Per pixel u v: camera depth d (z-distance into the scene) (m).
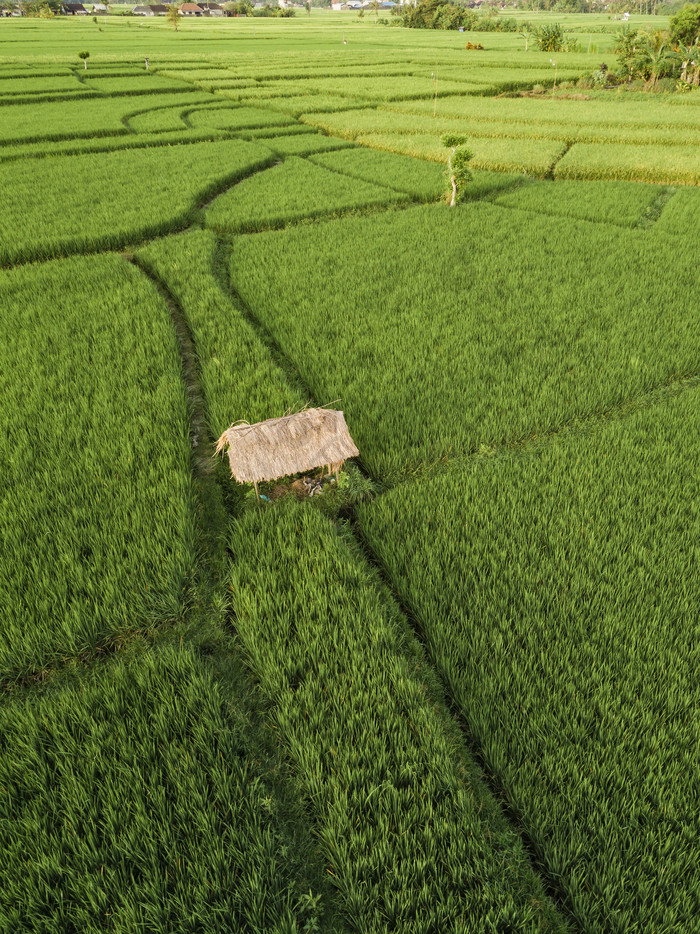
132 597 5.56
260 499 7.08
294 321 10.82
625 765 4.12
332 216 17.28
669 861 3.59
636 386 8.90
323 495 7.14
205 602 5.80
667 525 6.31
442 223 16.28
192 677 4.82
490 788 4.29
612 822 3.80
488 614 5.39
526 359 9.62
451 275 12.80
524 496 6.83
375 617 5.38
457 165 17.05
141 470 7.09
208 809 3.91
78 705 4.67
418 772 4.18
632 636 5.07
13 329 10.53
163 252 14.30
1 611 5.38
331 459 6.70
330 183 19.84
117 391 8.73
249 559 6.13
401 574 5.98
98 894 3.46
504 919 3.38
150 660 5.00
